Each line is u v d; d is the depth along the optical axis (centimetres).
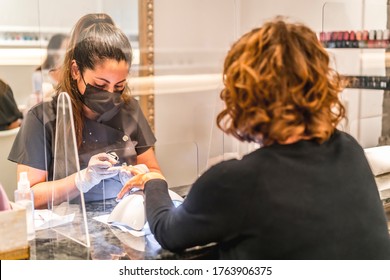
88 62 162
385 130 219
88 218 132
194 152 184
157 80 221
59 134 125
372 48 212
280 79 90
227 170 91
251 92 90
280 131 91
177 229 97
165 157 178
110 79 166
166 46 224
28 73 190
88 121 158
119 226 126
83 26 165
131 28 211
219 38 243
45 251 112
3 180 187
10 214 105
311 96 93
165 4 222
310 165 94
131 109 172
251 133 96
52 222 126
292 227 90
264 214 90
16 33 191
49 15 172
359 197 97
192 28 233
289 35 93
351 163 99
